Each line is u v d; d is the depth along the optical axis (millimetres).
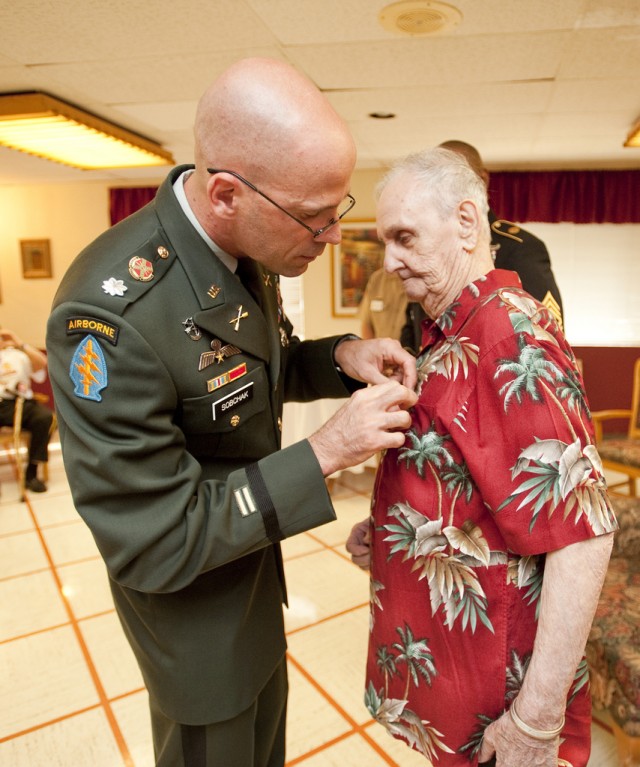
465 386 751
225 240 836
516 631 766
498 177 4609
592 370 4711
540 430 680
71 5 1884
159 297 792
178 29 2068
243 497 775
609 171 4496
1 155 4004
